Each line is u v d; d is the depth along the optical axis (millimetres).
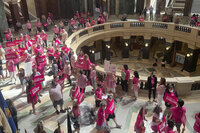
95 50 27594
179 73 24203
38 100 9367
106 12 28328
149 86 9289
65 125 8172
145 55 26531
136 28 24625
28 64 10086
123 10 29906
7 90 11016
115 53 29844
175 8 28688
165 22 23062
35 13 29766
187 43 21797
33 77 9273
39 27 21906
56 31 18750
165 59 25031
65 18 30109
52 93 8266
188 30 21062
